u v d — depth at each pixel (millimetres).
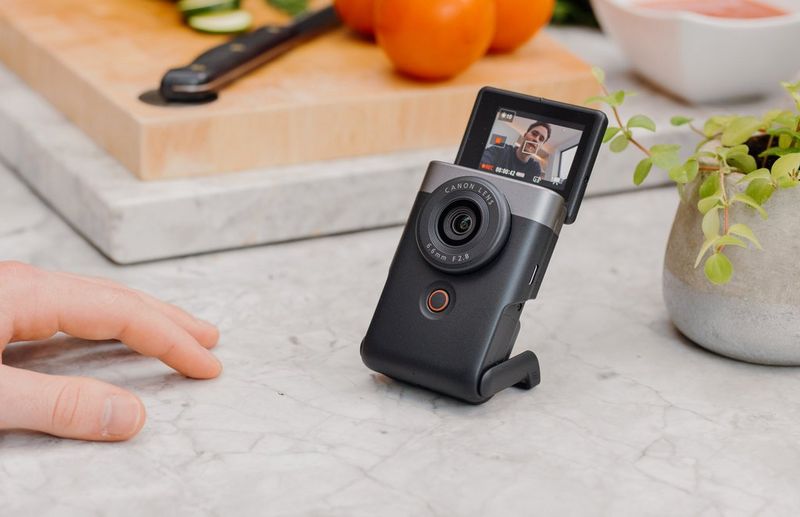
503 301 728
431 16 1028
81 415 678
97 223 955
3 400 669
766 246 760
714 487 674
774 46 1128
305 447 701
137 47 1142
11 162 1127
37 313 727
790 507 658
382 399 761
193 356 766
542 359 821
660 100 1206
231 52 1062
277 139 1015
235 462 682
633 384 791
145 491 650
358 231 1038
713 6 1226
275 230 998
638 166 792
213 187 968
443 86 1081
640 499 660
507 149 774
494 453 701
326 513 635
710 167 784
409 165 1036
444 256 739
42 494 645
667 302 835
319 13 1218
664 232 1048
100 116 1031
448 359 730
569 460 696
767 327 781
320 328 862
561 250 1006
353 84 1073
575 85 1138
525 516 640
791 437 731
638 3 1224
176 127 971
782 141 794
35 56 1154
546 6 1162
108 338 766
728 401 773
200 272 944
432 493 657
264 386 772
